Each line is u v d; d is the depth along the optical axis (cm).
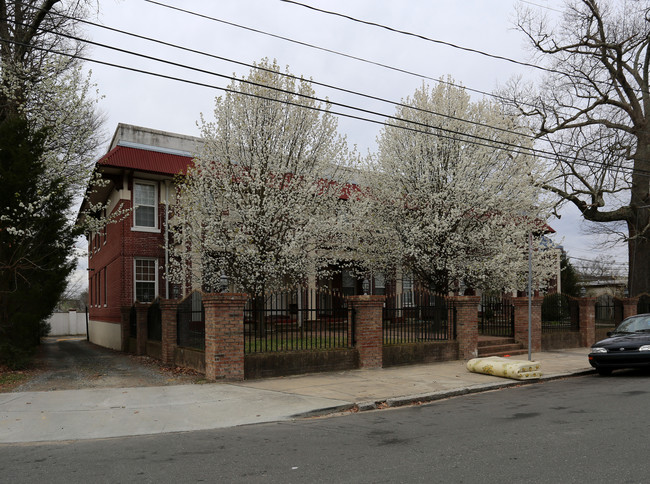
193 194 1602
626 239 2353
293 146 1600
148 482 492
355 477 490
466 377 1174
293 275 1622
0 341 1266
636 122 2453
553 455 545
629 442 590
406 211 1841
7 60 1508
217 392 970
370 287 2412
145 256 2073
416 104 1839
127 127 2188
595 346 1256
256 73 1567
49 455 601
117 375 1232
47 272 1315
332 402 887
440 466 518
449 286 1928
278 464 543
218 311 1082
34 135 1351
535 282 1948
